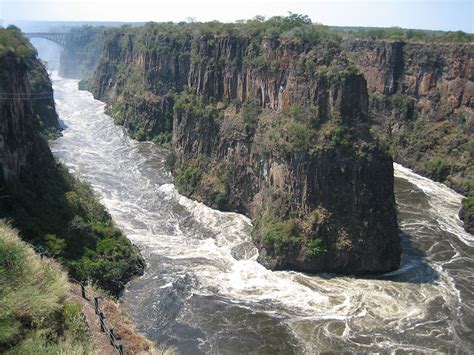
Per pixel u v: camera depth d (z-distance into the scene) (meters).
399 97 123.19
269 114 78.19
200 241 72.00
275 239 63.94
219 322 52.34
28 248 34.19
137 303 55.25
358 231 62.25
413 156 112.88
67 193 68.00
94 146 121.81
